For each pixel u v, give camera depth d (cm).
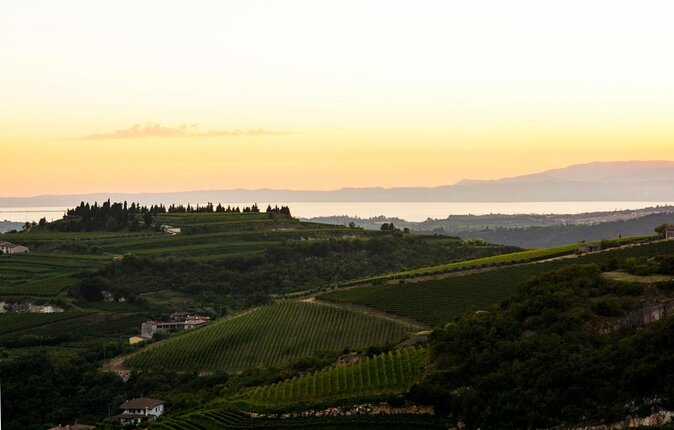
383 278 19938
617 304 9006
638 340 7606
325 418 9650
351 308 17150
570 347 8188
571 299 9475
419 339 12150
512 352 8762
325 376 11150
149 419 12406
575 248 18475
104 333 19438
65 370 14900
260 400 11044
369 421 9044
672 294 9244
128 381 14825
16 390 14112
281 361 15200
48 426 13000
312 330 16225
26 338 18125
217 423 10538
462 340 9781
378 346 12875
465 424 8169
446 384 8994
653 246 15200
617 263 10794
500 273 16925
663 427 6450
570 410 7225
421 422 8606
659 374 7000
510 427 7569
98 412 13775
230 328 17075
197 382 14588
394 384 9800
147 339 18525
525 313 9694
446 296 16325
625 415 6881
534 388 7738
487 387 8231
